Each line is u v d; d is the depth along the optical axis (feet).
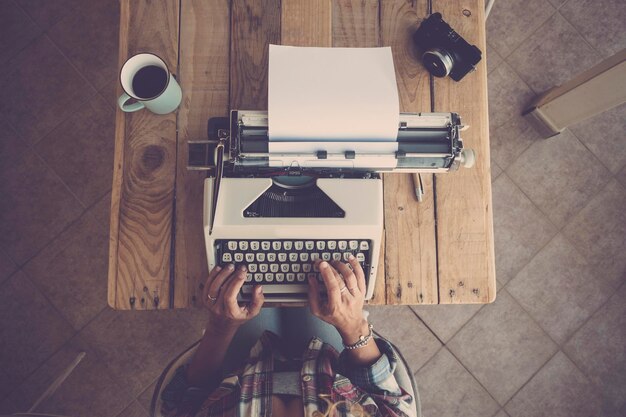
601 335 7.13
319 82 3.52
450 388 6.97
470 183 4.21
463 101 4.28
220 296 3.78
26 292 6.87
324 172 3.86
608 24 7.56
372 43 4.32
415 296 4.12
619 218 7.33
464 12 4.37
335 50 3.65
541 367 7.06
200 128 4.15
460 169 4.22
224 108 4.19
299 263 3.96
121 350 6.81
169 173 4.09
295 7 4.22
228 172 3.83
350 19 4.32
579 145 7.42
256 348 4.25
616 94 6.19
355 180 3.83
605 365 7.07
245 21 4.27
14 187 7.04
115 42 7.24
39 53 7.21
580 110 6.67
